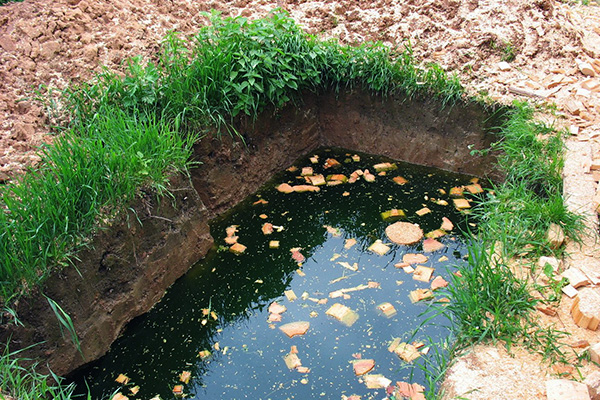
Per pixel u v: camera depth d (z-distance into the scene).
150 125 3.65
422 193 4.59
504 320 2.78
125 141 3.51
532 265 3.13
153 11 4.89
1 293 2.74
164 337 3.38
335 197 4.57
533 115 4.39
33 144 3.66
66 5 4.53
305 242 4.11
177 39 4.61
